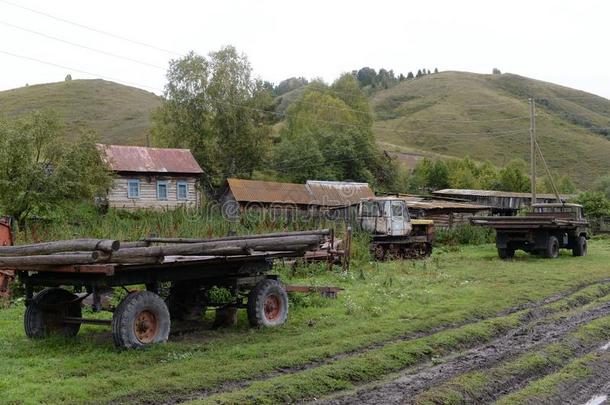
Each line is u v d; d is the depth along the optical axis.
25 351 7.92
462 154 115.12
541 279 16.22
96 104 115.06
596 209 43.03
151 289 8.46
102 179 26.88
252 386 6.47
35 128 24.25
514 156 113.81
